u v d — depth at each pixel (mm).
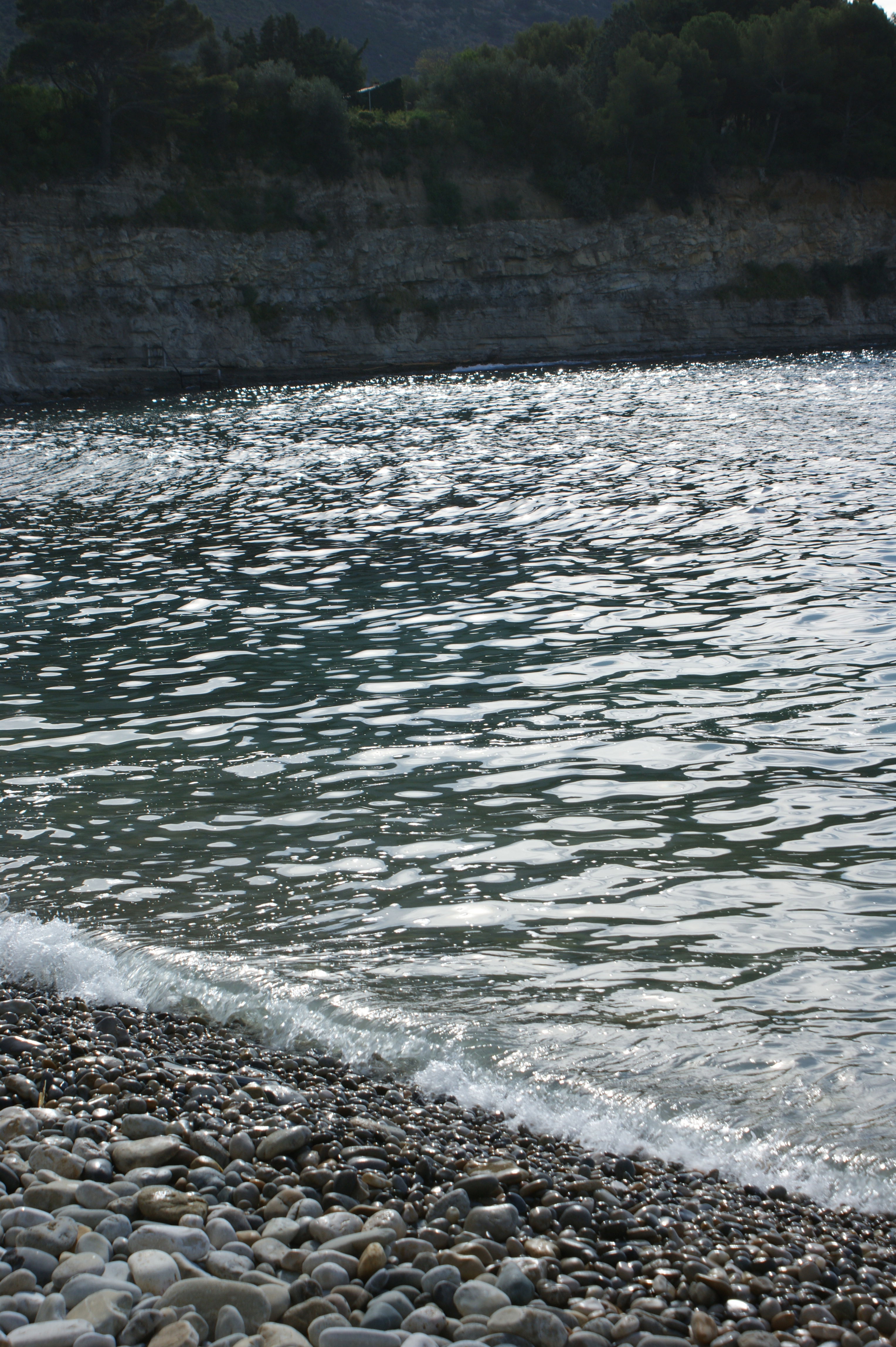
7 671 13336
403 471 29547
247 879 7914
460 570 17812
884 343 86438
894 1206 4613
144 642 14398
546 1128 5191
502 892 7594
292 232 73875
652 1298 3703
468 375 72000
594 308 81812
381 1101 5402
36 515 24547
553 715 11031
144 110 69750
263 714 11445
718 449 30141
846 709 10758
